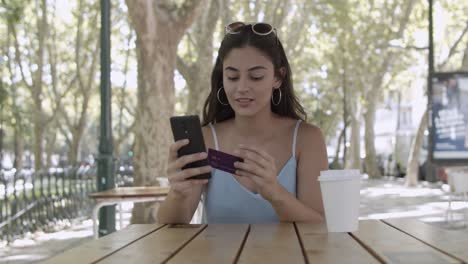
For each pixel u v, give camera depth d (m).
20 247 10.69
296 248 2.27
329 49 33.28
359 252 2.15
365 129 38.47
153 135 12.21
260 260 2.04
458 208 16.33
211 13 18.11
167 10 12.08
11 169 11.70
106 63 9.52
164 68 12.17
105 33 9.52
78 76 30.47
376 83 31.95
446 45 28.69
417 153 27.81
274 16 23.30
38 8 28.38
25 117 31.66
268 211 3.37
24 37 30.31
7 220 11.25
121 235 2.72
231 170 2.94
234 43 3.32
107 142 9.50
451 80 17.05
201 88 18.08
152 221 11.30
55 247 10.66
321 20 27.67
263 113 3.52
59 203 14.12
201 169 2.87
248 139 3.56
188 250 2.27
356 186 2.66
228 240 2.51
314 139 3.54
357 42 29.02
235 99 3.36
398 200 19.61
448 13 28.12
